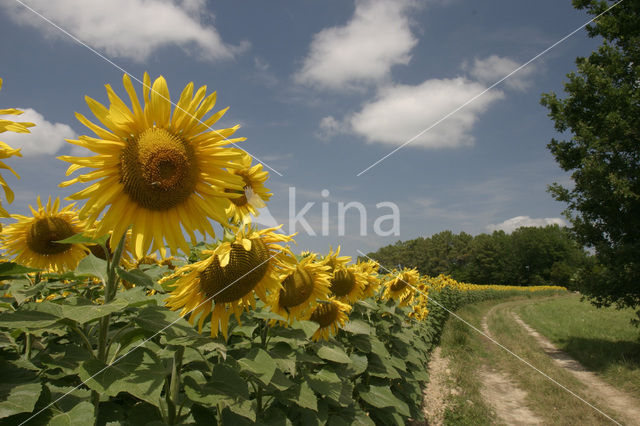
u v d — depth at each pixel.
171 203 1.79
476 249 90.38
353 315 4.86
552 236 86.31
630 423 7.80
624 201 14.44
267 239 2.34
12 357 1.62
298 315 3.06
